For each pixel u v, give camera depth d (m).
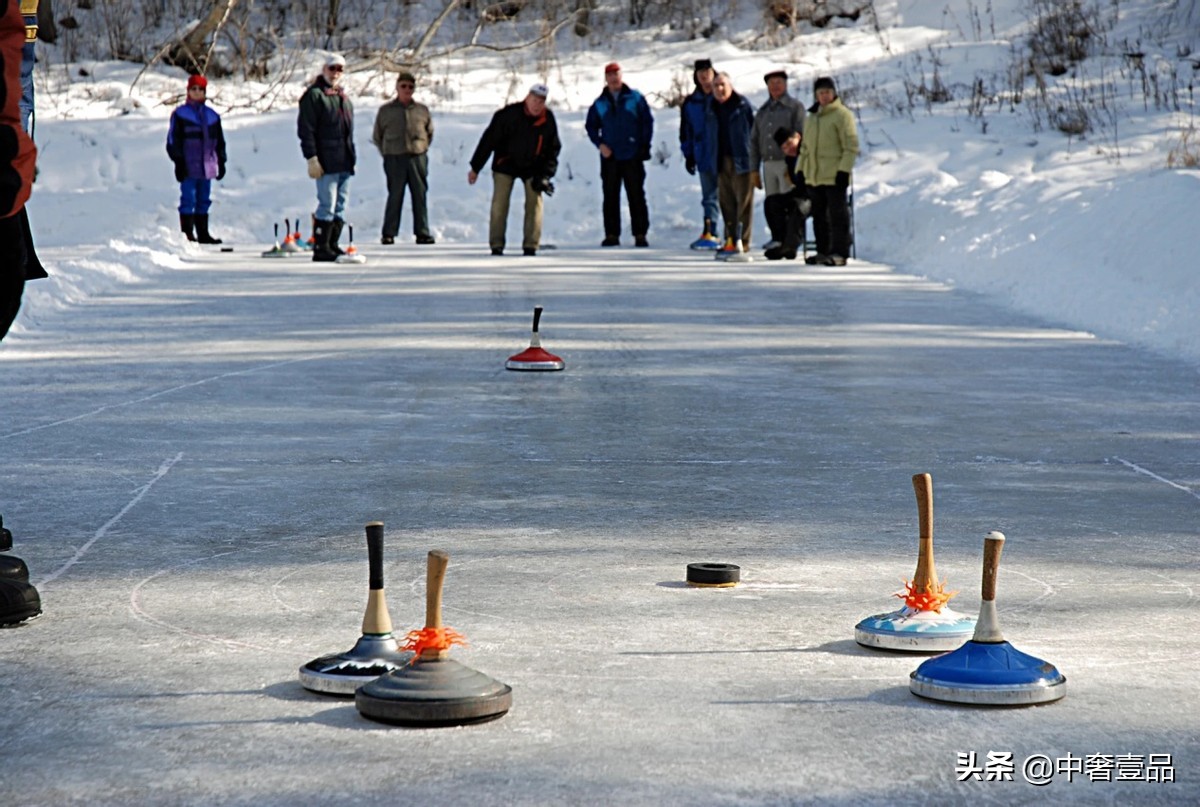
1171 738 4.94
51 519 8.35
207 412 11.95
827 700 5.31
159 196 35.03
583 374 14.07
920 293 21.78
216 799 4.39
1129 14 43.72
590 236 34.09
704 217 30.80
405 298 20.41
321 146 25.75
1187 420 11.97
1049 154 33.44
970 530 8.25
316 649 5.93
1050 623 6.38
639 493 9.16
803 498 9.06
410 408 12.20
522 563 7.41
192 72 45.84
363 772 4.59
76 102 41.91
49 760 4.72
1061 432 11.40
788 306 19.89
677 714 5.14
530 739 4.89
